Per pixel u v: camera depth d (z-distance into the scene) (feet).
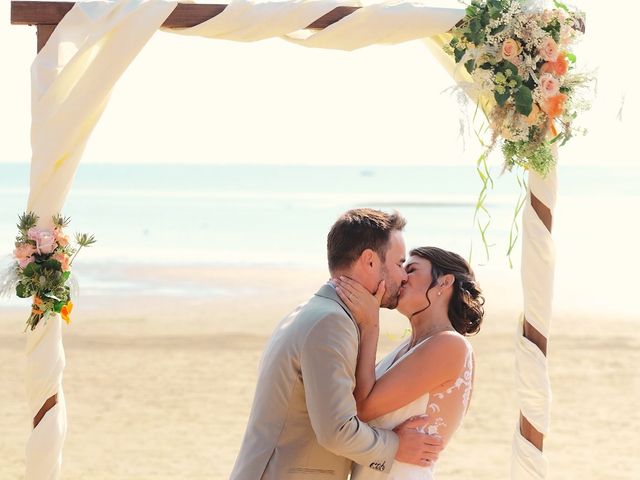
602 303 47.29
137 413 26.09
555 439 24.00
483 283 54.70
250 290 50.24
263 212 110.42
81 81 11.72
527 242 13.00
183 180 208.03
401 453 10.40
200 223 97.09
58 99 11.83
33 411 12.09
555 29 12.12
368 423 10.68
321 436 9.82
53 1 11.89
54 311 11.87
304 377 9.95
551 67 12.10
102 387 28.96
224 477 20.57
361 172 249.14
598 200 137.59
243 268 61.16
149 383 29.40
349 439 9.81
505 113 12.22
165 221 99.35
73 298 12.17
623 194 152.25
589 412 26.58
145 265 62.49
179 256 68.90
